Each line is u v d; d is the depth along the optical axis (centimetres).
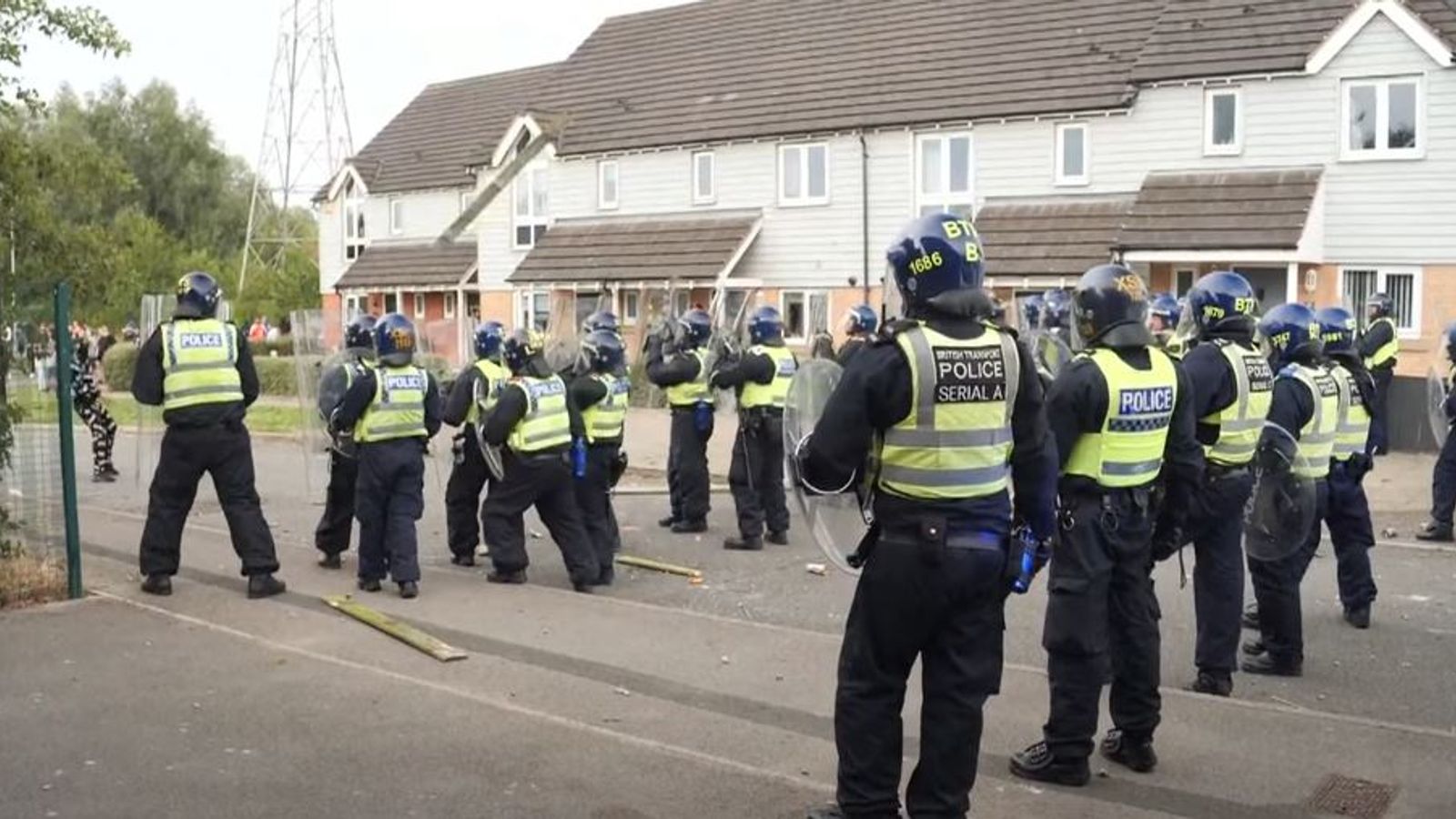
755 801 556
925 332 479
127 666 741
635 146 3128
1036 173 2581
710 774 587
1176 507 620
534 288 3228
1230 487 708
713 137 2984
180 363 910
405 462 948
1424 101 2194
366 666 752
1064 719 581
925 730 495
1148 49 2480
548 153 3338
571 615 892
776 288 2933
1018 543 497
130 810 539
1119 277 603
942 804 492
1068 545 586
